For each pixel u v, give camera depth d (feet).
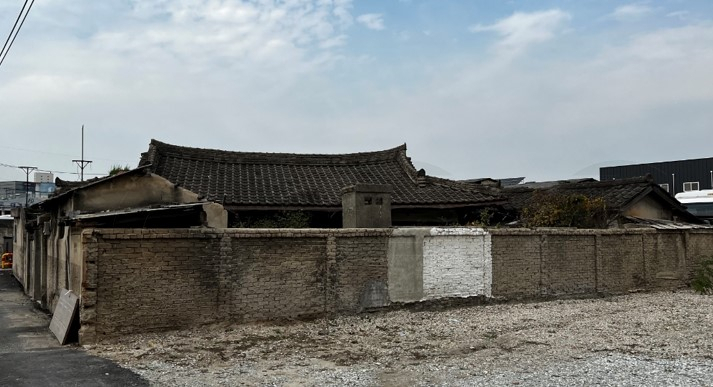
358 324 40.11
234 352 32.12
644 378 27.81
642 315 46.24
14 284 80.59
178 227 40.04
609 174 146.51
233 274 37.29
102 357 30.09
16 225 91.04
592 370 29.22
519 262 50.47
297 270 39.78
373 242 42.96
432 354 32.63
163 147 64.44
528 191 82.79
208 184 60.54
